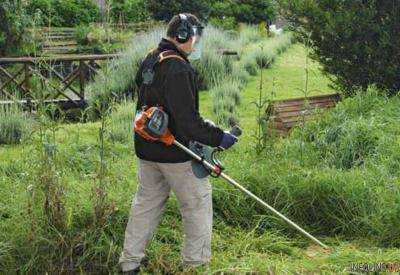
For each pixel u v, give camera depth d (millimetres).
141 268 4520
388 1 8156
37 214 4676
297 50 18375
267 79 13766
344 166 6422
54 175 4750
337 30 8422
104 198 4789
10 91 12688
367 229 5281
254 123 9711
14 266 4516
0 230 4672
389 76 8383
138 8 25672
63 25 25500
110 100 10203
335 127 6895
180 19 4098
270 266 4477
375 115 7180
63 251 4570
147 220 4402
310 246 5160
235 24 26703
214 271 4375
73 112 12195
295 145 6645
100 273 4570
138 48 14086
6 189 5320
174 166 4176
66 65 13391
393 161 6078
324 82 12992
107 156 6715
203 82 13188
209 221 4387
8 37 16938
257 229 5359
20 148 7895
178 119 4020
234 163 6066
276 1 9234
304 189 5574
